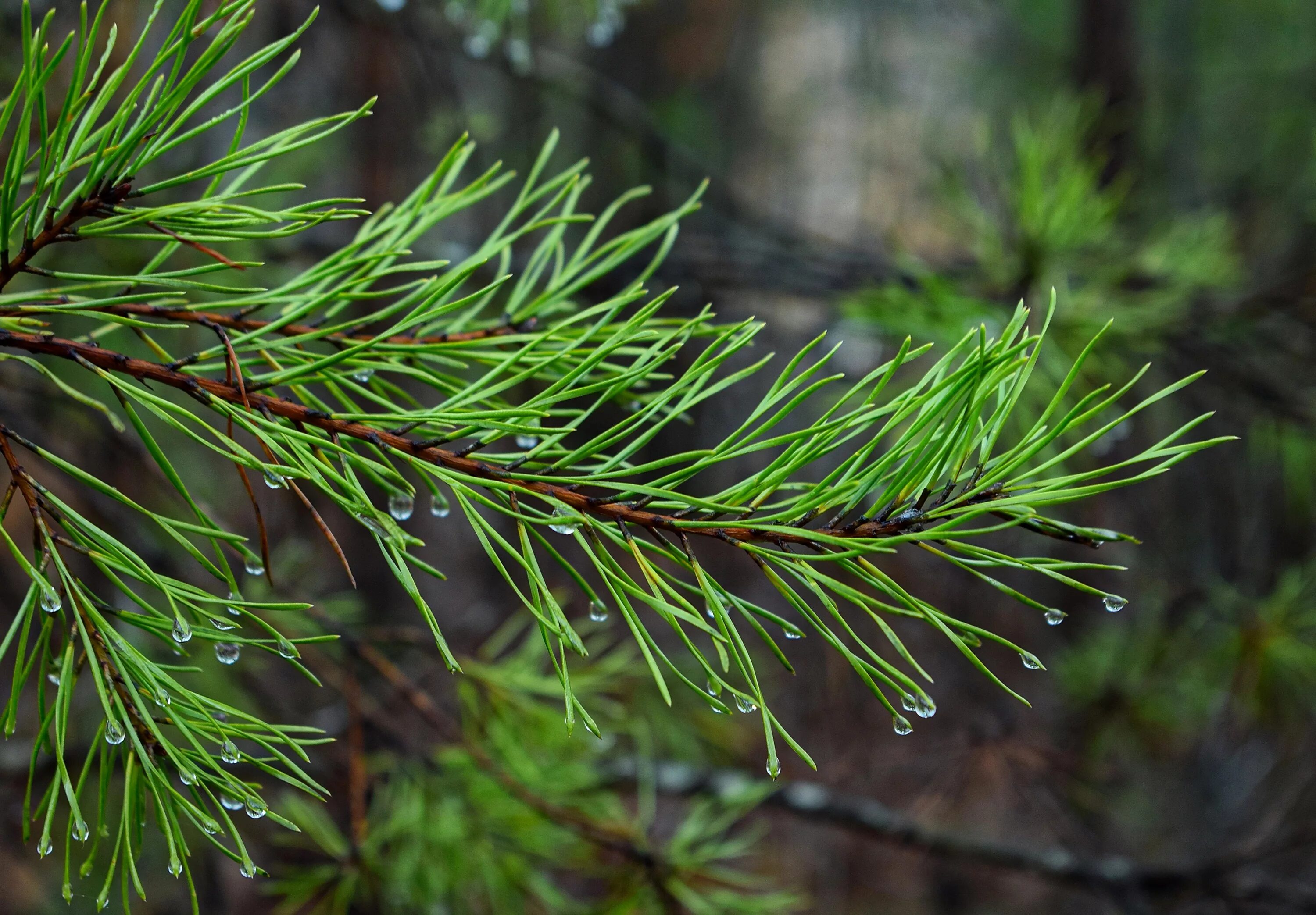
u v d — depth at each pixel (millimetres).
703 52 3615
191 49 1192
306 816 805
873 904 2602
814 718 2209
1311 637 1333
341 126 565
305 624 904
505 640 902
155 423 1458
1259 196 2668
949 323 1022
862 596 544
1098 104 1424
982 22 3932
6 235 550
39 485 551
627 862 839
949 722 1996
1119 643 1483
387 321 1065
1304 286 1238
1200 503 2273
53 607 542
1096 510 1896
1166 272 1283
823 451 549
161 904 1827
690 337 569
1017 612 2570
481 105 2191
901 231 1577
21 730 1491
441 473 556
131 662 550
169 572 1098
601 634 992
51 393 1064
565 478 553
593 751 936
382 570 2162
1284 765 1710
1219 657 1321
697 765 1351
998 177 1244
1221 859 1238
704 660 542
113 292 949
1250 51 3166
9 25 1066
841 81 4152
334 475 550
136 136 552
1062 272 1124
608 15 1339
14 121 978
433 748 935
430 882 800
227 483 1611
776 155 4160
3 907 1604
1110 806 1692
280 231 558
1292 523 2074
